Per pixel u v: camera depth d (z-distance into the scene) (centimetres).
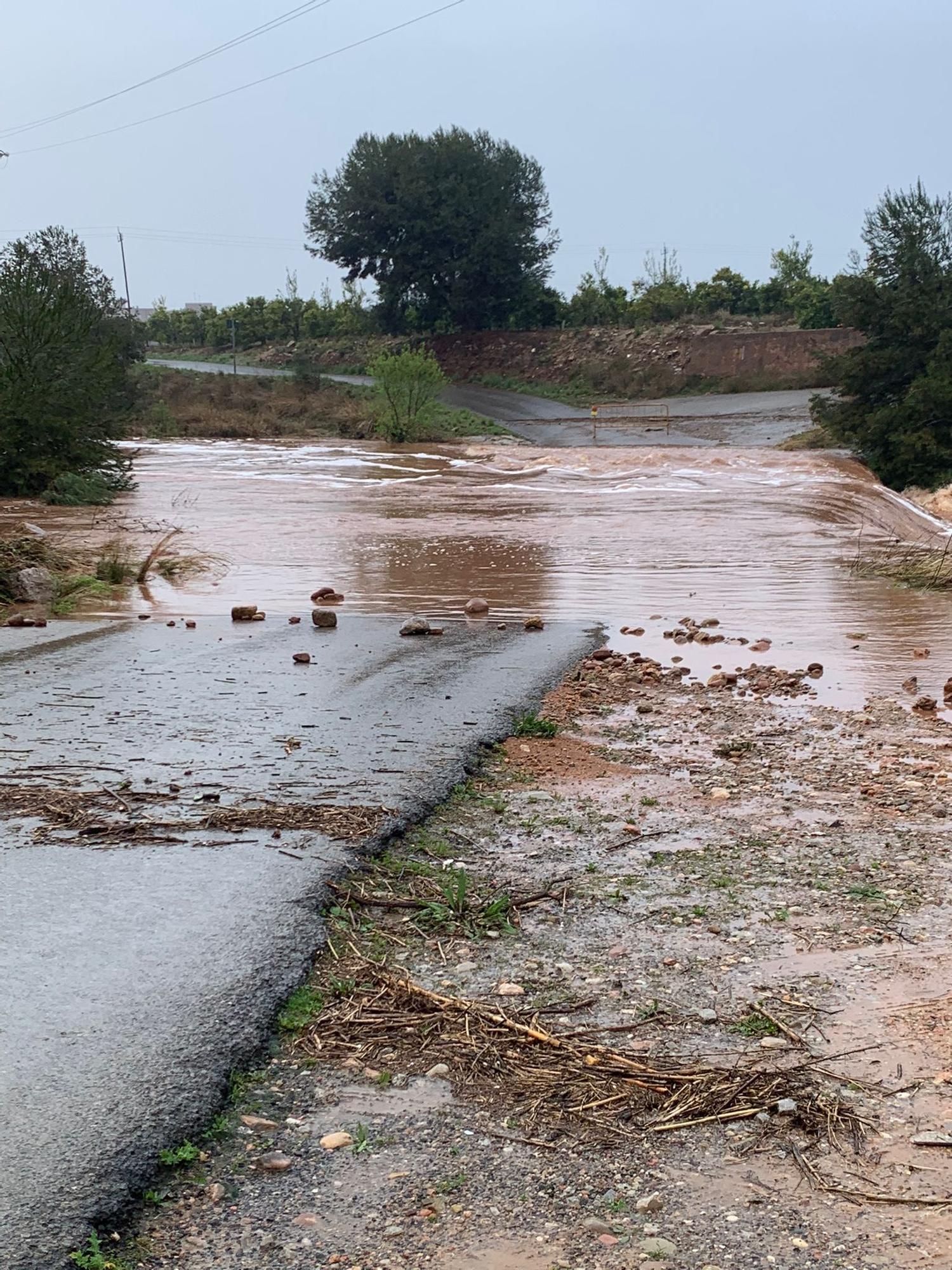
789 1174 330
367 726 773
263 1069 376
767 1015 418
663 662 1055
